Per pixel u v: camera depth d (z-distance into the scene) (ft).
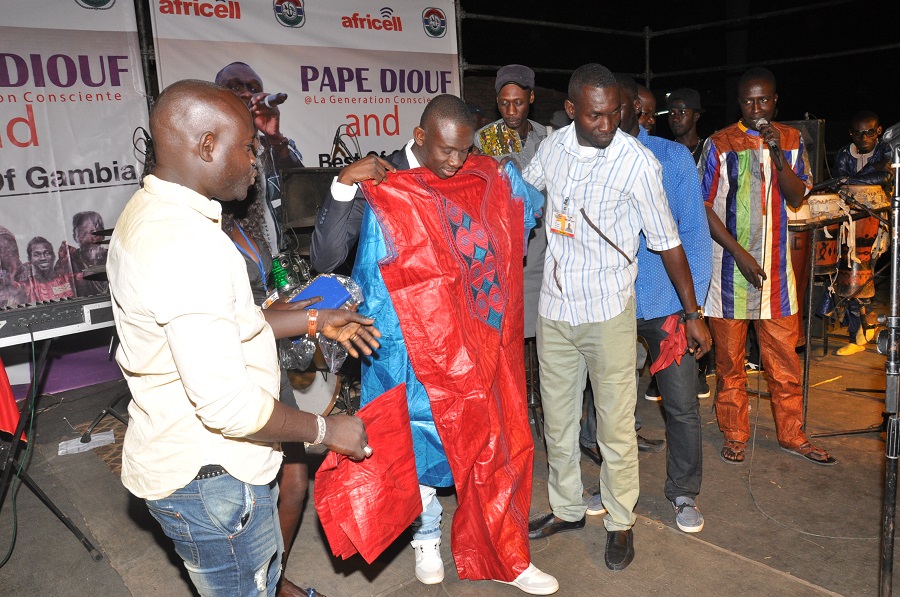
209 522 5.26
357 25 17.72
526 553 8.55
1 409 10.03
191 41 15.58
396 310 7.75
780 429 11.88
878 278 22.15
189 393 4.74
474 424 7.98
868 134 17.75
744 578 8.64
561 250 8.57
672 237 8.36
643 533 9.77
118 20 15.08
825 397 14.20
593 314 8.47
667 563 9.05
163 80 15.38
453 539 8.55
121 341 5.21
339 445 5.55
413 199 7.72
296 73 16.94
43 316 11.52
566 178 8.33
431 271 7.75
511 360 8.45
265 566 5.65
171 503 5.24
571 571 8.99
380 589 8.91
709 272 9.31
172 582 9.34
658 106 24.41
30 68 14.24
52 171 14.70
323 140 17.52
